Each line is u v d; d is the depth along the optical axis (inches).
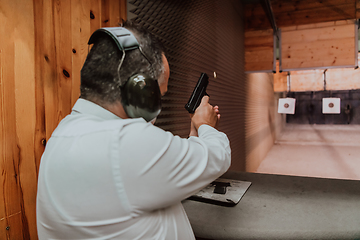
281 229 28.6
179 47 66.0
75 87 37.3
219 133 21.1
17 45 29.1
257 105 172.7
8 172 28.5
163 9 59.0
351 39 99.3
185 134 69.5
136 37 17.7
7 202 28.4
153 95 16.5
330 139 271.3
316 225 29.3
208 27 86.6
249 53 123.8
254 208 34.9
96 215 14.2
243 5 123.0
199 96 27.0
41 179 15.7
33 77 31.1
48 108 33.1
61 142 15.8
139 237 14.9
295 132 341.4
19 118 29.5
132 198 14.2
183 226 19.0
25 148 30.3
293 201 37.1
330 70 198.8
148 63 17.4
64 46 35.3
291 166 171.8
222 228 29.6
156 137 15.0
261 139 186.9
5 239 28.2
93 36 17.8
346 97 380.2
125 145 14.2
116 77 16.3
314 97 404.5
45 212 15.3
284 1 108.5
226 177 50.5
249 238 28.5
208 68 86.4
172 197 15.2
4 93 27.9
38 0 31.6
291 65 109.0
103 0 42.8
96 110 16.8
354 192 40.1
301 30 106.7
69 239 15.0
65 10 35.4
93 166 14.0
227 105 106.0
